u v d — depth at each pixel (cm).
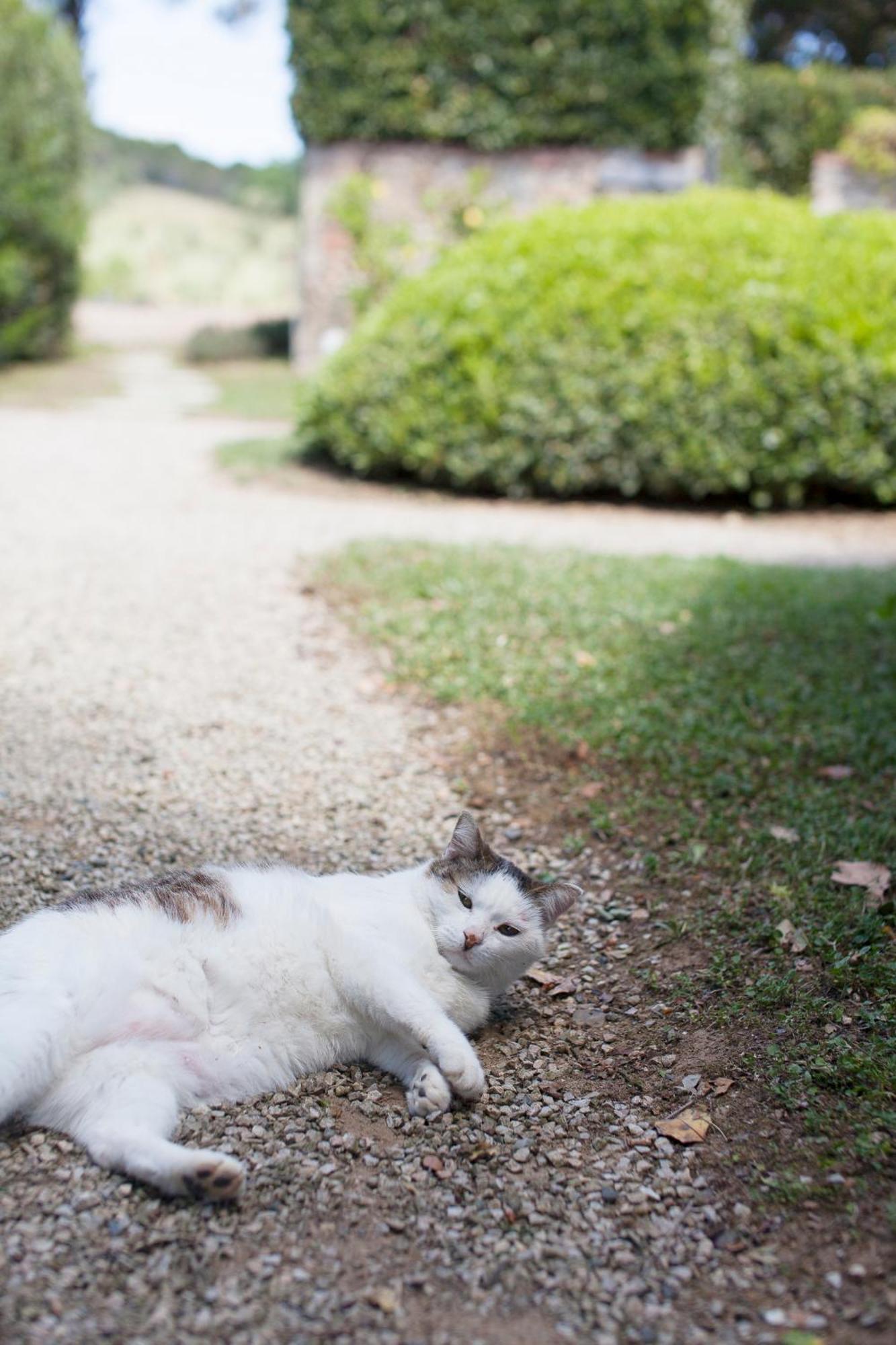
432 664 554
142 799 422
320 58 1480
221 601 652
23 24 1658
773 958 331
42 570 692
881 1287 218
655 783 448
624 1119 277
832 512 1028
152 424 1325
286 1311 213
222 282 3341
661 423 953
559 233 1007
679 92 1473
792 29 2658
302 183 1578
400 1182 251
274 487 994
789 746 471
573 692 524
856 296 966
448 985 301
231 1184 234
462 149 1528
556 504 1005
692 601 656
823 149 2084
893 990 308
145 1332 206
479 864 313
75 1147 251
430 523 884
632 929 361
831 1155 255
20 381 1616
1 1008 244
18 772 432
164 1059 264
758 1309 218
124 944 265
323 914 288
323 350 1559
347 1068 292
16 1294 211
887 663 570
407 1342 207
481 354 962
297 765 464
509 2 1444
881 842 393
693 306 945
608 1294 222
